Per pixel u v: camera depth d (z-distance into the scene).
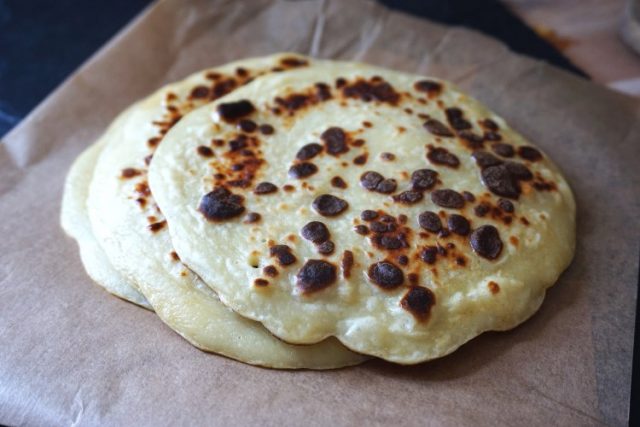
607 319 0.29
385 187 0.30
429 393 0.27
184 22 0.44
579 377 0.27
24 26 0.47
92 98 0.40
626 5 0.48
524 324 0.29
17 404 0.26
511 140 0.34
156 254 0.29
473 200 0.30
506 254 0.29
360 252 0.28
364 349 0.27
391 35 0.43
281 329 0.27
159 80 0.42
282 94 0.34
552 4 0.48
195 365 0.27
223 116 0.33
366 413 0.26
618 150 0.37
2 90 0.42
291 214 0.29
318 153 0.31
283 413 0.26
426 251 0.28
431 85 0.36
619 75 0.43
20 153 0.36
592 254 0.32
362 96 0.35
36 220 0.33
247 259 0.28
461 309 0.28
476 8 0.47
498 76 0.41
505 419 0.26
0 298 0.30
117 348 0.28
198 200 0.29
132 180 0.31
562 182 0.33
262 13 0.45
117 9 0.48
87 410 0.26
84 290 0.30
